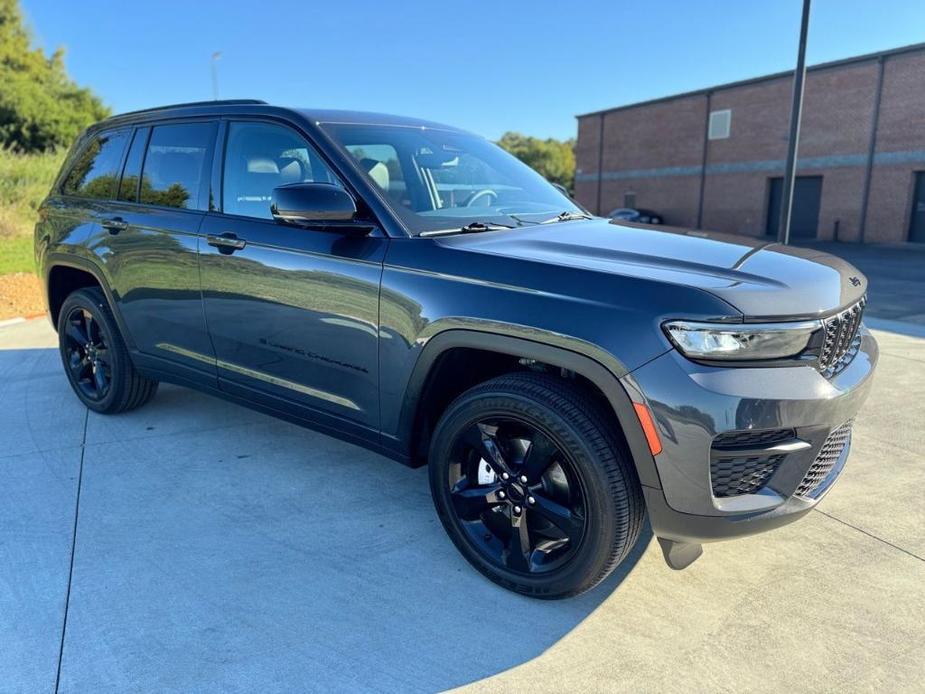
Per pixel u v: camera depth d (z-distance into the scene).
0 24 31.95
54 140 26.98
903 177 24.41
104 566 2.62
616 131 37.41
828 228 27.09
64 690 1.99
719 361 1.99
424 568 2.64
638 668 2.12
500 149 3.82
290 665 2.11
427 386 2.54
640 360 2.01
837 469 2.46
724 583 2.57
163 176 3.55
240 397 3.30
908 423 4.21
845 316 2.26
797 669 2.12
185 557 2.69
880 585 2.56
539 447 2.31
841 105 26.08
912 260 18.56
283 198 2.52
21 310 7.85
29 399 4.56
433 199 2.90
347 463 3.58
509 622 2.33
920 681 2.06
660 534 2.17
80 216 3.96
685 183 33.53
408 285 2.49
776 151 28.78
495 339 2.27
